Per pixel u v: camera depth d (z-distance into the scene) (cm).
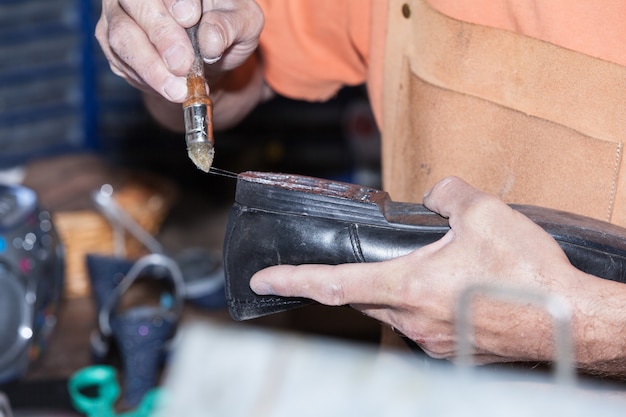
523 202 108
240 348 51
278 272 92
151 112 137
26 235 166
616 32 97
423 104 115
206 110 95
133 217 208
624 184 100
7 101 287
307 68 135
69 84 297
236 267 96
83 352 178
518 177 108
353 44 130
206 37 97
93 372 152
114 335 162
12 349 163
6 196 170
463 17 108
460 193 92
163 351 162
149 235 208
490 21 106
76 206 208
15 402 155
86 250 200
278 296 96
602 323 86
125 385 160
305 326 200
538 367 95
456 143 112
